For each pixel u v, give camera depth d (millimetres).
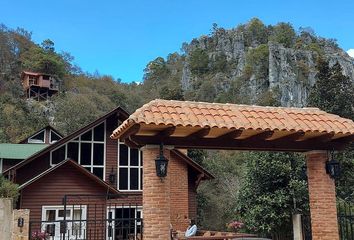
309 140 8961
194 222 20094
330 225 8695
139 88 87750
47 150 21000
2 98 58656
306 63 88625
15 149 26188
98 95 70000
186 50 109438
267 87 84375
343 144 9023
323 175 8914
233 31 105875
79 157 22188
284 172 16672
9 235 13008
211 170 31062
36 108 58625
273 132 8008
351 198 19516
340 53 101125
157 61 103562
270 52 87562
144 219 7914
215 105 8586
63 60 81688
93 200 19234
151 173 7945
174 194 20328
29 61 75312
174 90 44469
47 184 18766
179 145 8141
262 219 16531
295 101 80688
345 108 23750
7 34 78562
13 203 14453
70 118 56625
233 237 12008
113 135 8570
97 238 17156
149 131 7836
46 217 18484
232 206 26438
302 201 16125
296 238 11328
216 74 89625
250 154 18297
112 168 22688
